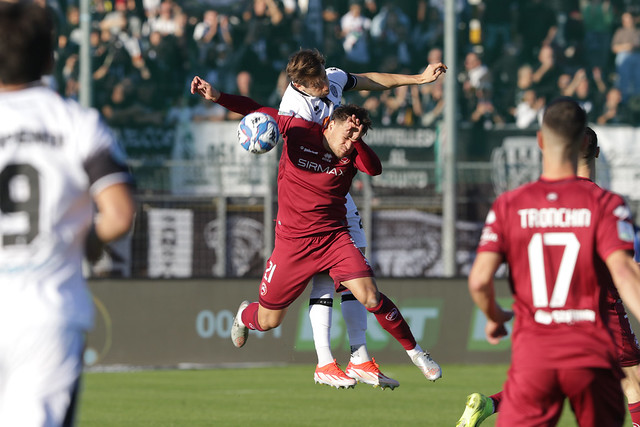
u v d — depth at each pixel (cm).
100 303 4312
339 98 2278
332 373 2341
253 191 4428
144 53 5462
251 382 3847
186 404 3212
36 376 1034
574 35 5894
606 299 1362
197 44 5566
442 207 4522
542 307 1328
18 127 1084
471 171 4528
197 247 4425
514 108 5612
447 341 4472
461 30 5816
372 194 4488
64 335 1050
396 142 5028
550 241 1329
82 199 1095
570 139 1359
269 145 2228
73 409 1064
